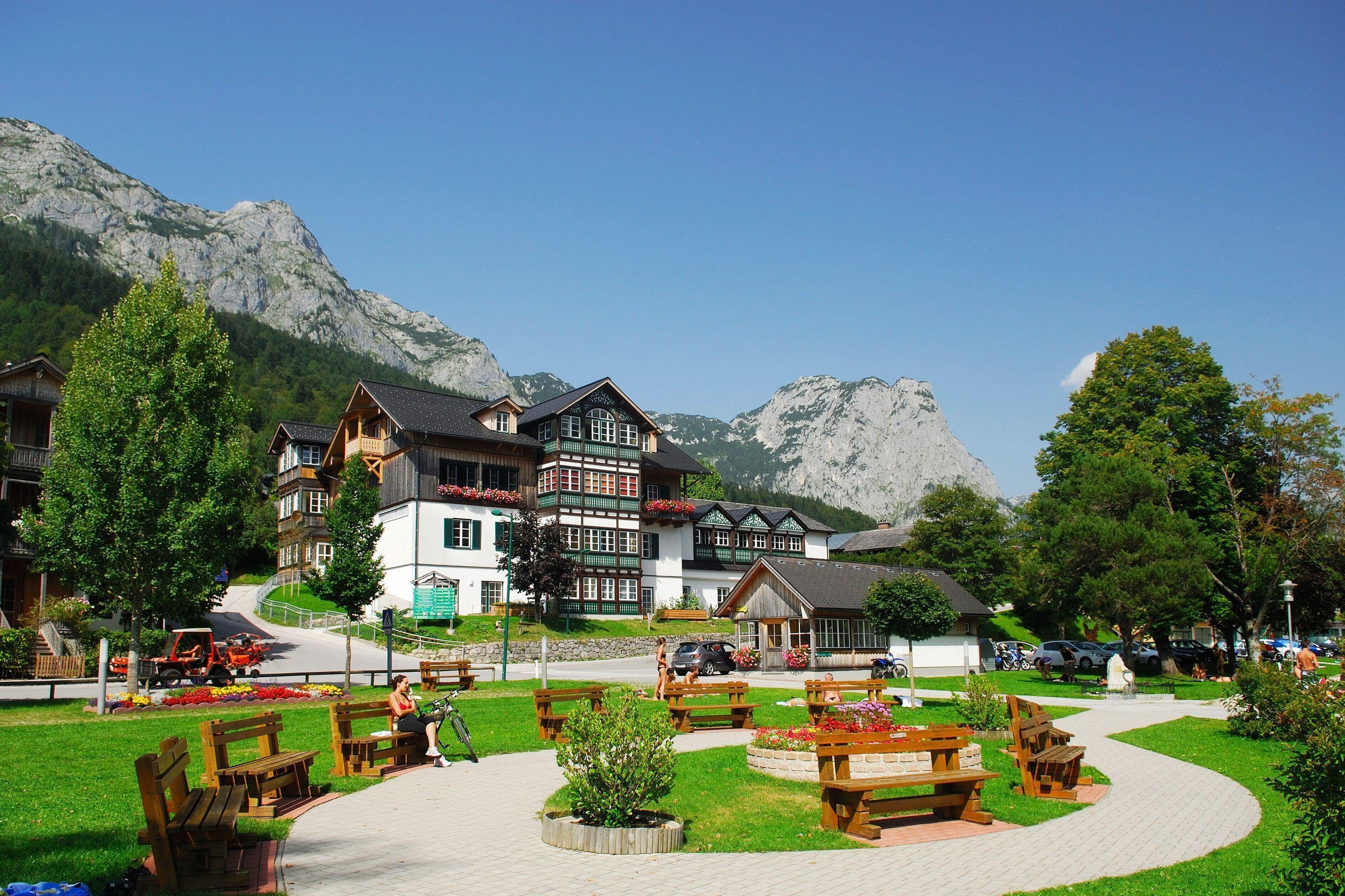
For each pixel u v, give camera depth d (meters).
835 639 45.84
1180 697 33.72
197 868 8.58
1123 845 11.65
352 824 11.52
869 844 11.21
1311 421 45.19
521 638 48.22
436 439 53.94
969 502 66.50
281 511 65.75
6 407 40.47
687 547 69.25
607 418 60.47
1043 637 65.69
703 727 21.97
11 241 156.38
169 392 24.80
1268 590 44.19
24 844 9.55
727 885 9.21
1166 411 47.00
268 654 39.81
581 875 9.45
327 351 175.75
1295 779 8.48
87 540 23.47
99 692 21.75
